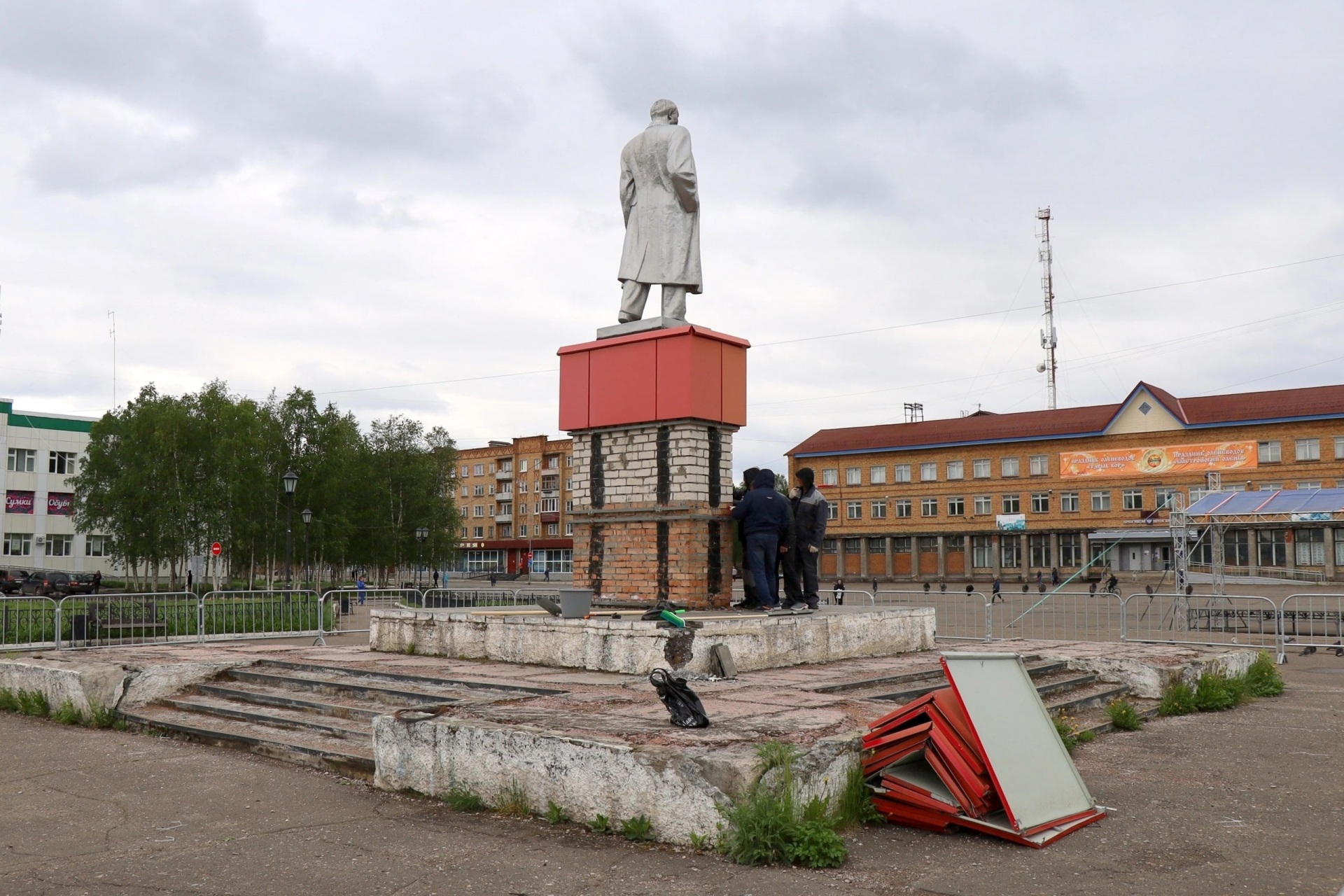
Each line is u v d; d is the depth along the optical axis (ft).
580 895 17.43
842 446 247.70
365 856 19.76
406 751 25.12
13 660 41.01
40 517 220.02
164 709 36.22
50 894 17.72
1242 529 189.78
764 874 18.48
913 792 21.59
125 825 22.34
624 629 35.09
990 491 226.79
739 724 24.07
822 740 22.15
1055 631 68.33
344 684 34.24
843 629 40.98
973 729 21.74
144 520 165.78
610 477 46.60
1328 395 192.75
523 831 21.40
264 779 26.71
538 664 37.70
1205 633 76.79
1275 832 21.67
